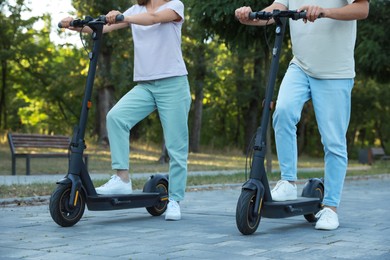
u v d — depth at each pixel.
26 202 7.13
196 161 21.47
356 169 19.75
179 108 5.37
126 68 20.86
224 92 35.34
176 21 5.32
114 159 5.23
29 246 3.89
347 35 4.80
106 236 4.34
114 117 5.25
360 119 38.03
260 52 27.52
